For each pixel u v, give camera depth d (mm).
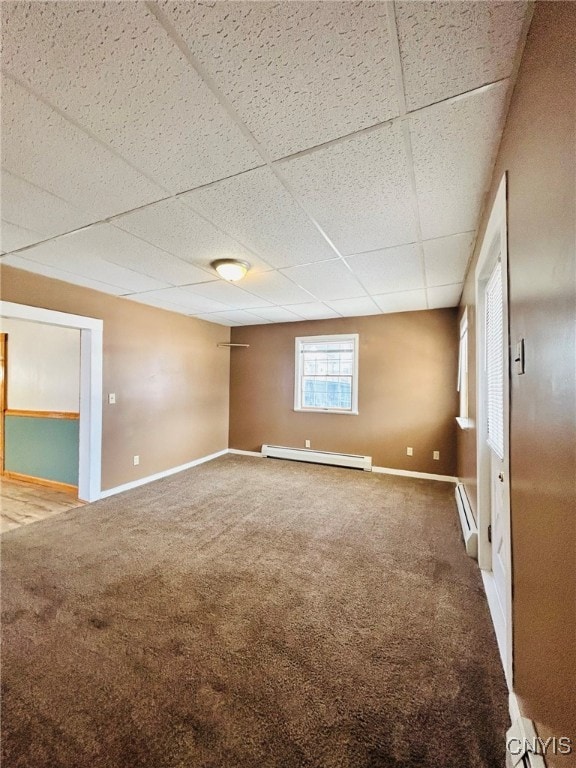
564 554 753
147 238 2322
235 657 1551
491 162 1521
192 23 918
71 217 2027
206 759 1127
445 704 1323
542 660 910
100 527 2957
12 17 906
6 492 3967
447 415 4434
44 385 4270
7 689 1375
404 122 1288
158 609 1880
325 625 1765
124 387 3990
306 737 1199
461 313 3762
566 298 729
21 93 1140
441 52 1004
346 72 1067
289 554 2500
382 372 4805
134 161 1519
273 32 941
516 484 1198
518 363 1151
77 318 3428
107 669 1476
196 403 5176
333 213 1978
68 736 1193
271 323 5594
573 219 684
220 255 2613
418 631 1725
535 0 872
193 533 2848
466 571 2273
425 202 1856
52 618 1798
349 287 3465
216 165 1548
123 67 1048
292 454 5309
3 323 4539
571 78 688
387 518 3166
